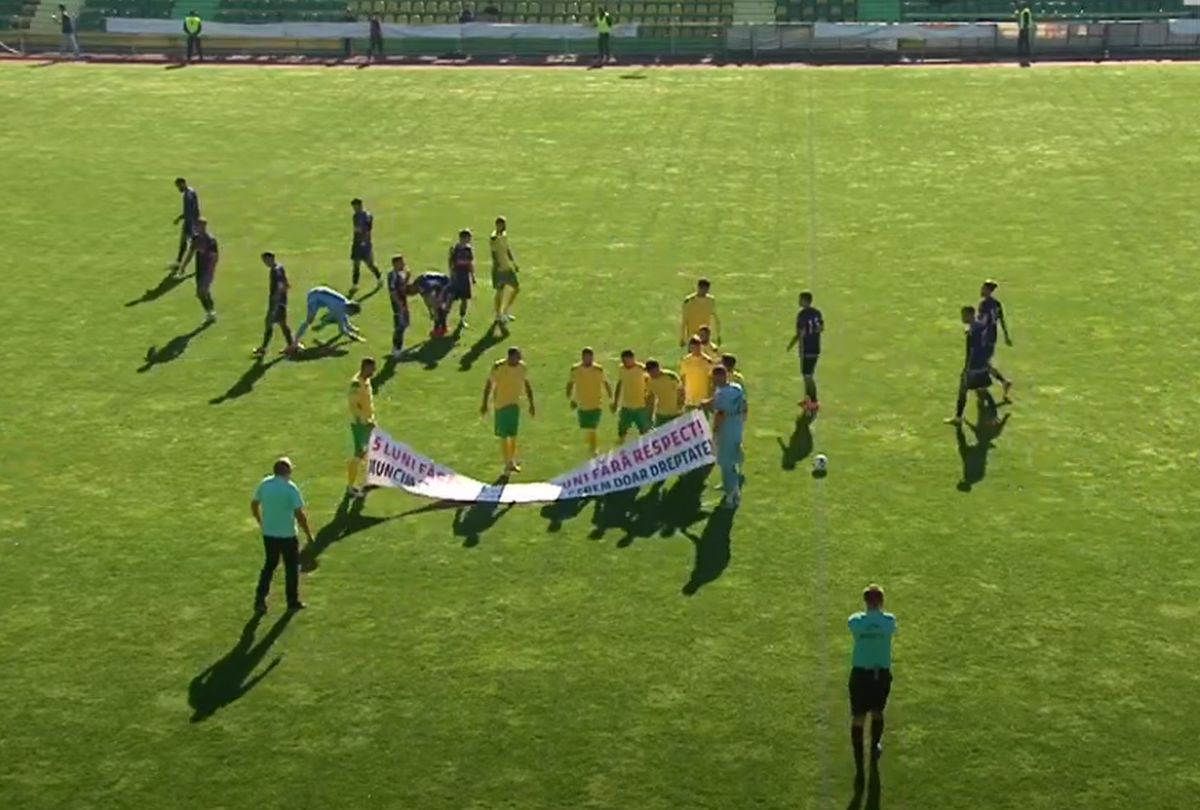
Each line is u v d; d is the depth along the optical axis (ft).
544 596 63.87
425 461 74.08
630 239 112.06
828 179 124.67
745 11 182.80
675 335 93.71
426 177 127.95
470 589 64.49
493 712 56.13
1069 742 53.93
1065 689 56.95
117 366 90.48
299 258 109.91
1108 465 75.20
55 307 100.53
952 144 132.77
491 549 67.77
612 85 154.20
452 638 60.90
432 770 52.95
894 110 142.82
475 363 90.07
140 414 83.61
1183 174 123.03
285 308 91.50
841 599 63.26
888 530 68.95
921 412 81.82
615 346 92.27
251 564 67.00
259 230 116.06
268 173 129.59
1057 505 71.10
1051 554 66.59
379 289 103.40
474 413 82.99
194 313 99.25
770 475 74.59
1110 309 96.32
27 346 93.76
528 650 59.98
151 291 103.45
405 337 94.32
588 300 99.96
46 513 72.18
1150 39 163.94
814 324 80.59
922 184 122.93
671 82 154.71
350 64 166.20
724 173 126.72
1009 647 59.72
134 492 74.28
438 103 148.87
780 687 57.36
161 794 51.80
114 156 134.00
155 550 68.44
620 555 67.05
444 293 93.04
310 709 56.44
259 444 79.51
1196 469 74.64
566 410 83.35
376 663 59.26
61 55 171.94
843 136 135.74
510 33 171.01
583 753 53.72
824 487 73.26
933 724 54.95
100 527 70.69
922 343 91.45
